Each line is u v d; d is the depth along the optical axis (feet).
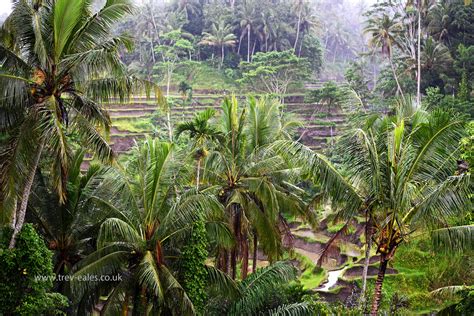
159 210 44.34
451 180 36.65
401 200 38.42
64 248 47.88
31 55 39.73
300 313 47.01
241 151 56.03
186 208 42.75
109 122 45.37
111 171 44.32
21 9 39.88
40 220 47.16
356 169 40.98
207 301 48.67
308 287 77.41
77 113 40.98
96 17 41.24
